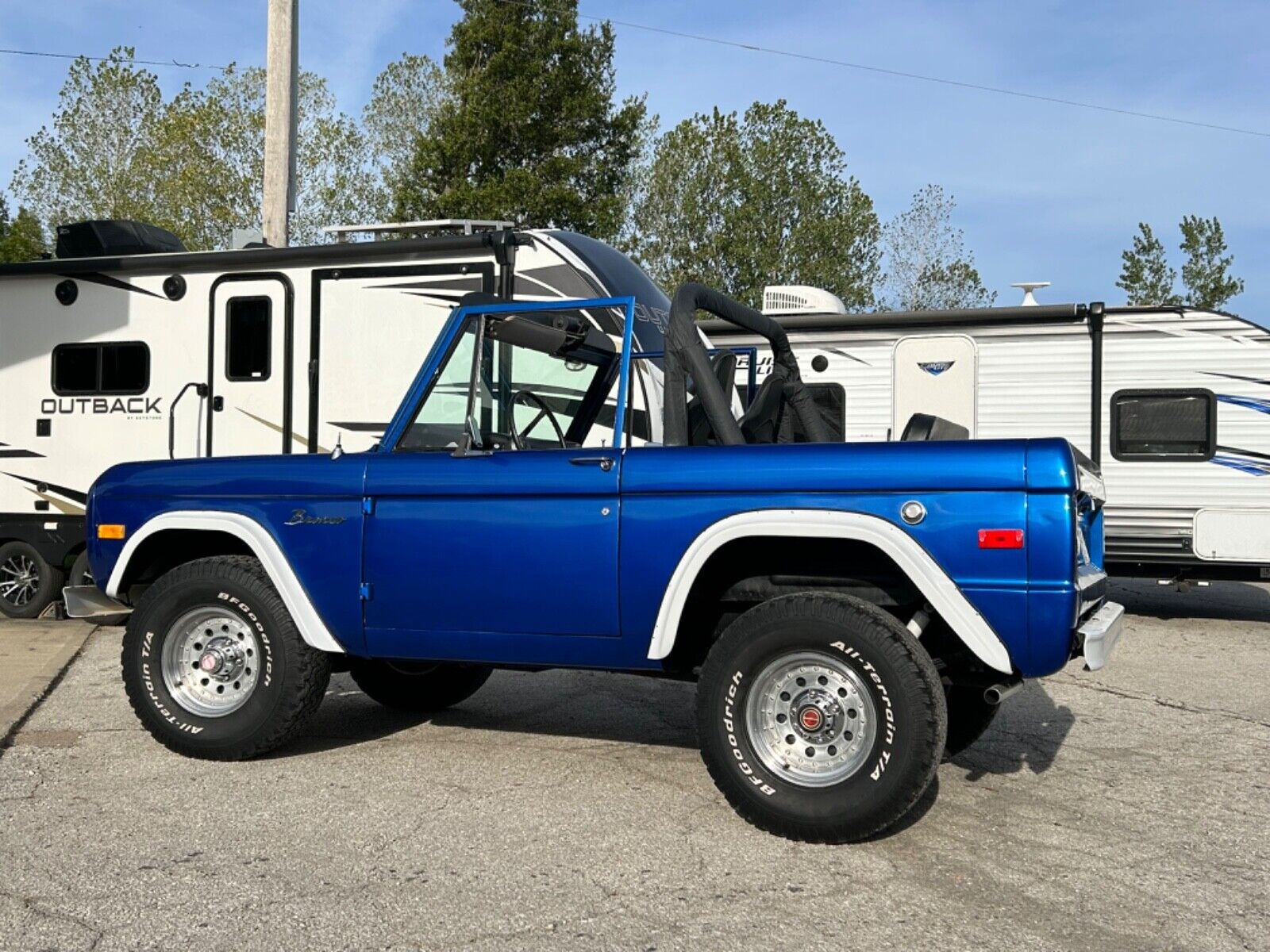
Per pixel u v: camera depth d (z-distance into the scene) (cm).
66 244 1043
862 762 430
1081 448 1097
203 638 559
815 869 414
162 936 353
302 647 539
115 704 679
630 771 540
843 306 1251
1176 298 4141
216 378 956
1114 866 424
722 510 457
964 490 426
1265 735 635
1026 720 669
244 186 3191
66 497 1005
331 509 529
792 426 630
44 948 344
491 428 522
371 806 483
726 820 468
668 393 511
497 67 2947
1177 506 1069
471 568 501
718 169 3994
